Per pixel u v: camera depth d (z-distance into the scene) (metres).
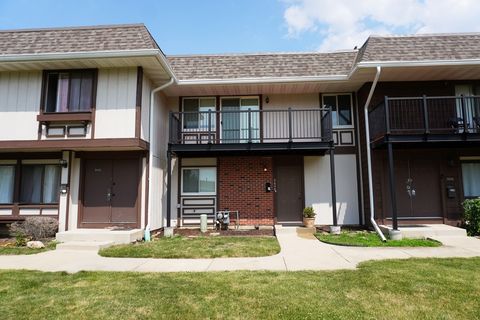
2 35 9.23
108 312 3.58
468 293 4.04
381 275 4.79
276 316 3.44
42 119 8.76
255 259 6.16
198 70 10.53
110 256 6.59
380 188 9.55
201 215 9.94
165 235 9.02
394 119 9.59
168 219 9.45
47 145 8.66
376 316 3.42
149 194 9.22
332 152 9.38
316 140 10.81
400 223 9.48
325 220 10.50
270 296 3.99
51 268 5.64
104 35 8.83
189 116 11.19
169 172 9.60
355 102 10.89
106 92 8.87
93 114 8.78
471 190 9.70
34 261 6.20
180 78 10.30
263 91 10.91
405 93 9.86
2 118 8.97
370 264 5.51
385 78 9.69
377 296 3.97
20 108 8.98
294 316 3.43
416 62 8.66
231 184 10.75
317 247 7.25
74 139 8.73
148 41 8.55
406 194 9.61
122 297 4.03
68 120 8.77
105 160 9.50
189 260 6.18
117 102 8.81
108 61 8.55
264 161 10.79
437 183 9.66
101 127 8.74
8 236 9.40
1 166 9.67
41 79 9.02
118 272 5.30
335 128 10.88
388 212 9.54
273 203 10.61
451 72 9.24
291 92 11.02
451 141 8.46
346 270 5.21
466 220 8.96
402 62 8.67
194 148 9.70
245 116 11.04
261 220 10.55
